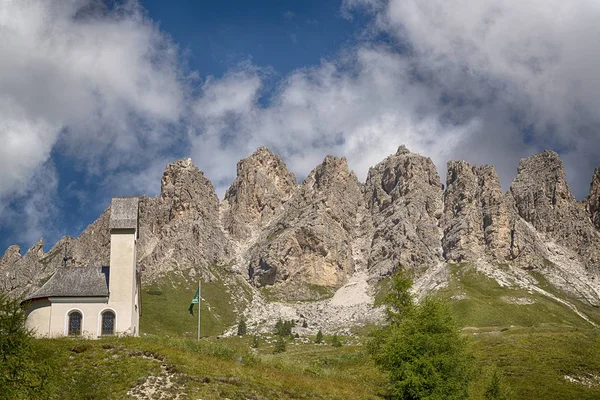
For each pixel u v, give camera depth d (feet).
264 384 212.84
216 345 254.27
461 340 237.04
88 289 299.58
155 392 190.08
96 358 215.51
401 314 283.18
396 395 227.61
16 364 160.35
